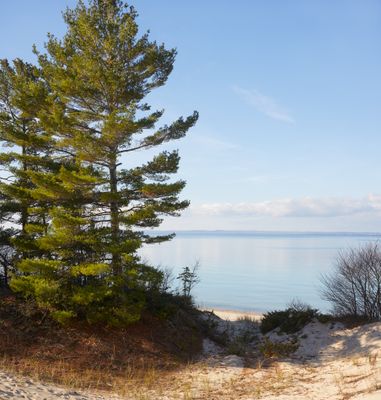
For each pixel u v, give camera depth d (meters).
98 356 15.59
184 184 18.14
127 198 18.23
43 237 17.58
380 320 19.08
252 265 92.31
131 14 19.47
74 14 19.28
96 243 17.33
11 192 18.20
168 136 19.02
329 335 18.34
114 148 18.31
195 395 12.58
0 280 21.23
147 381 13.92
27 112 19.02
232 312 37.16
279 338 19.69
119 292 17.55
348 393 11.48
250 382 13.83
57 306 17.52
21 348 15.11
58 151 19.77
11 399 8.80
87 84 18.53
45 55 19.58
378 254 21.80
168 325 19.11
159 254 126.38
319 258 113.81
